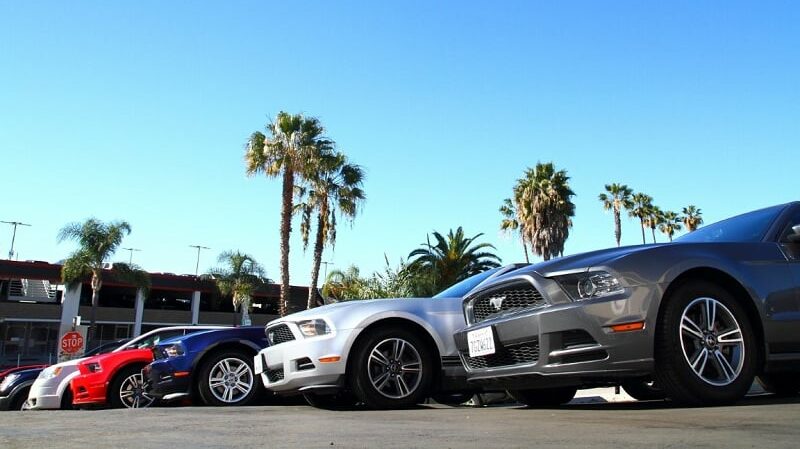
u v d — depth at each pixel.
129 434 3.23
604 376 3.75
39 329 39.72
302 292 51.06
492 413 4.15
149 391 8.35
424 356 5.40
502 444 2.49
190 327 10.24
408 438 2.78
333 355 5.24
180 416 4.39
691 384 3.67
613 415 3.46
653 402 4.80
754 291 3.97
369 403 5.21
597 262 3.93
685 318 3.76
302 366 5.40
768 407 3.56
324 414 4.48
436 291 22.39
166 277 44.38
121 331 42.97
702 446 2.27
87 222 35.19
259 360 5.95
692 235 5.13
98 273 35.84
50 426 3.78
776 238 4.38
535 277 4.10
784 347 3.99
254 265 44.12
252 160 26.25
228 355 7.49
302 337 5.49
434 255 24.23
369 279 20.33
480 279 6.27
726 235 4.73
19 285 41.28
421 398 5.37
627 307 3.72
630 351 3.68
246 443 2.76
